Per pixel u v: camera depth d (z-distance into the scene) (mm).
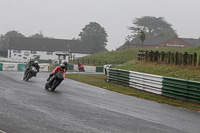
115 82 22359
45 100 11453
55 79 14656
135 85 19516
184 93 15211
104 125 8016
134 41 109000
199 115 11336
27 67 19234
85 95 14352
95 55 74000
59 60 45969
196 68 20297
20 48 107625
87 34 124125
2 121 7578
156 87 17219
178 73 20266
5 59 70500
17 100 10883
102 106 11289
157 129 8086
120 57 66688
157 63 24938
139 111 10930
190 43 108375
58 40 114875
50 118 8344
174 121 9547
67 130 7195
